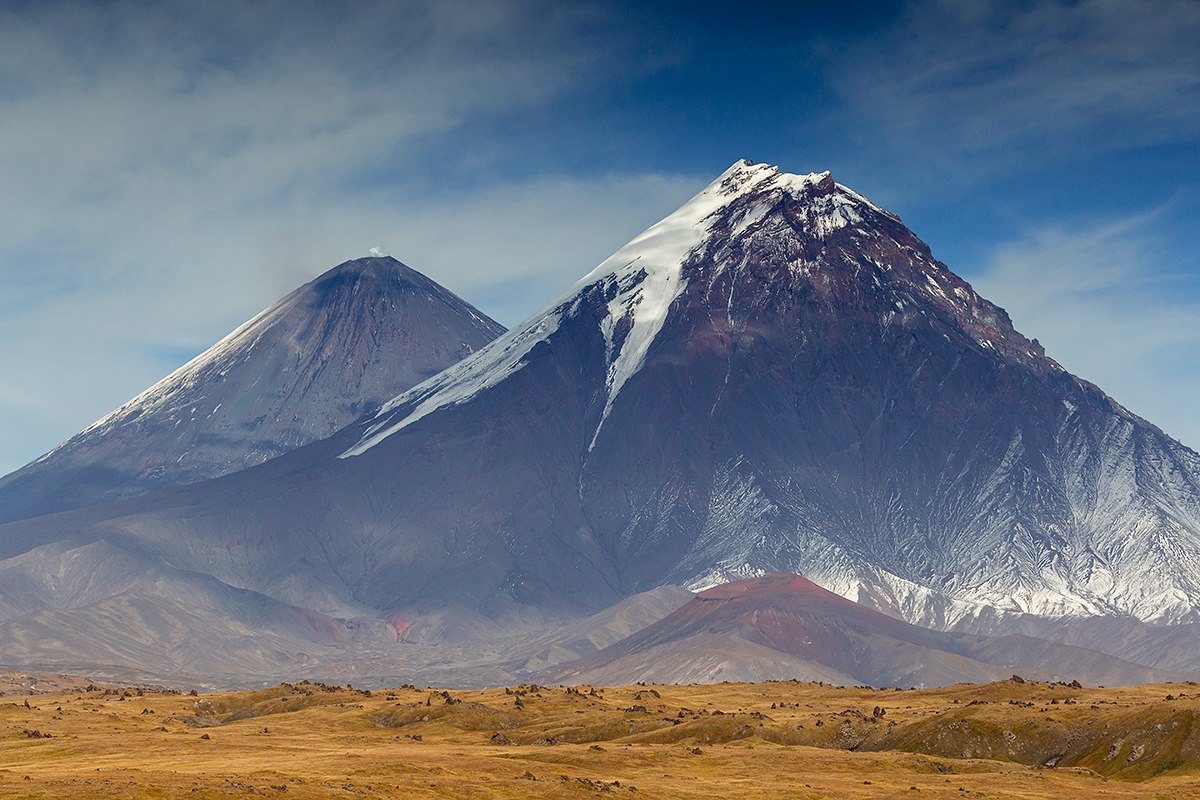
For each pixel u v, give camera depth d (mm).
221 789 191500
